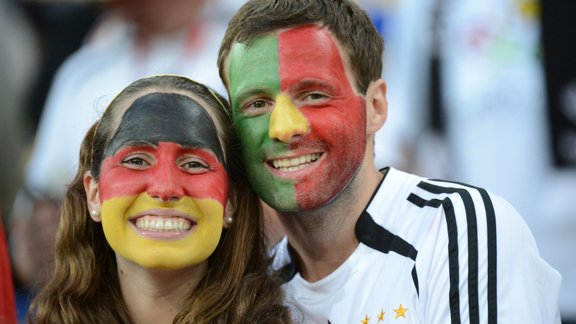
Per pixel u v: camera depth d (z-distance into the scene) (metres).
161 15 7.79
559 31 7.59
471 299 4.57
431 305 4.65
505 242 4.65
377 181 5.14
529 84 7.62
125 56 7.92
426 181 5.09
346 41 4.89
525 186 7.62
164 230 4.59
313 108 4.78
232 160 4.90
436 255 4.71
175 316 4.76
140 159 4.65
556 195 7.57
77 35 8.98
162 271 4.68
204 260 4.77
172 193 4.56
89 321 4.84
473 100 7.68
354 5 5.03
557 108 7.59
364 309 4.86
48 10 9.18
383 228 4.95
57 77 8.16
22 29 8.94
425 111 7.76
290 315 4.93
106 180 4.65
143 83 4.89
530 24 7.63
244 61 4.80
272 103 4.80
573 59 7.57
